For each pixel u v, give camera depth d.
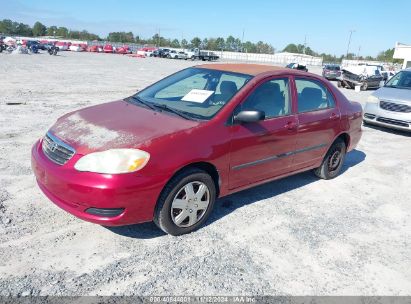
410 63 47.47
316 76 5.13
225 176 3.82
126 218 3.18
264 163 4.24
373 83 23.39
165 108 4.05
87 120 3.75
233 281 3.02
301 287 3.03
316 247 3.65
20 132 6.85
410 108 8.95
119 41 138.75
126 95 12.90
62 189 3.15
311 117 4.78
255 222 4.05
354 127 5.71
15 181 4.56
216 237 3.66
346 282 3.15
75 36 137.75
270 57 87.81
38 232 3.46
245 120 3.72
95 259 3.14
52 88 13.50
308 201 4.77
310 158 5.01
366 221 4.34
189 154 3.38
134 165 3.09
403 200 5.09
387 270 3.38
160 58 58.88
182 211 3.53
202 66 4.89
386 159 7.09
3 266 2.94
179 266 3.15
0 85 13.25
